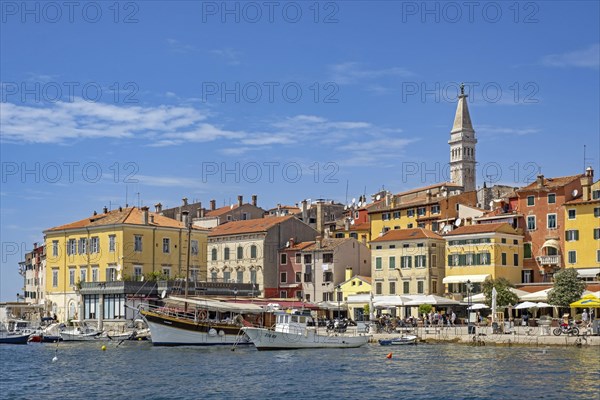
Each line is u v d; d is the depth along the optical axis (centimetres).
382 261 13400
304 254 14588
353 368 7444
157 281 12606
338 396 5912
